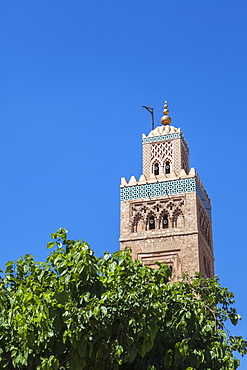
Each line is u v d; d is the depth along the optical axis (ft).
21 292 106.22
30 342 100.68
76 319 99.35
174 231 256.32
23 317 101.60
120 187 270.05
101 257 115.65
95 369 103.19
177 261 250.98
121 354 102.83
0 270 118.21
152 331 103.04
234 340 117.39
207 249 269.03
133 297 103.96
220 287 123.65
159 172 275.39
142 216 262.88
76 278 103.86
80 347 99.55
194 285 126.93
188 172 288.30
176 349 108.17
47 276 107.55
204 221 272.31
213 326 112.88
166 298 115.24
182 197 261.24
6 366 106.01
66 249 111.04
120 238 260.21
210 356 111.96
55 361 99.25
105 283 107.96
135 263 116.57
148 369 108.37
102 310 98.63
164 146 279.49
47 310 99.35
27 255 120.16
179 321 112.16
